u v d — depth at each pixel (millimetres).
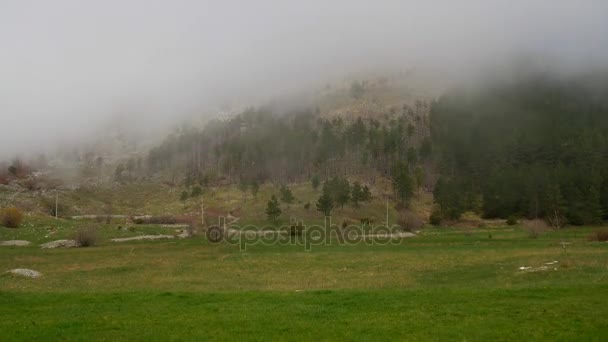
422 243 76938
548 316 20859
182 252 67938
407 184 164250
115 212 195875
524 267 40531
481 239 80562
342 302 24688
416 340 17953
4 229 89250
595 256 44312
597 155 179500
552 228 108562
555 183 133750
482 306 23094
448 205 138750
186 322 20828
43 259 60281
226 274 44719
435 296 25688
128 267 51219
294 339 18266
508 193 146000
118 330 19750
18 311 23625
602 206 125875
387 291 27906
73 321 21156
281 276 42406
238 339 18328
